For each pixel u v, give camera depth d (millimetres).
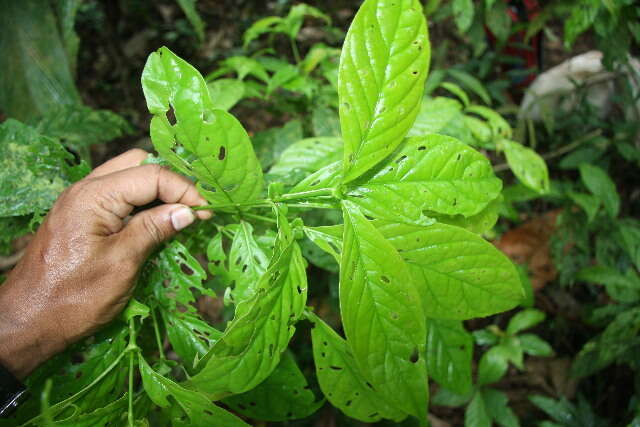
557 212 926
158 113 347
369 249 349
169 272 432
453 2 765
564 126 962
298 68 675
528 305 742
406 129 346
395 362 360
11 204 445
